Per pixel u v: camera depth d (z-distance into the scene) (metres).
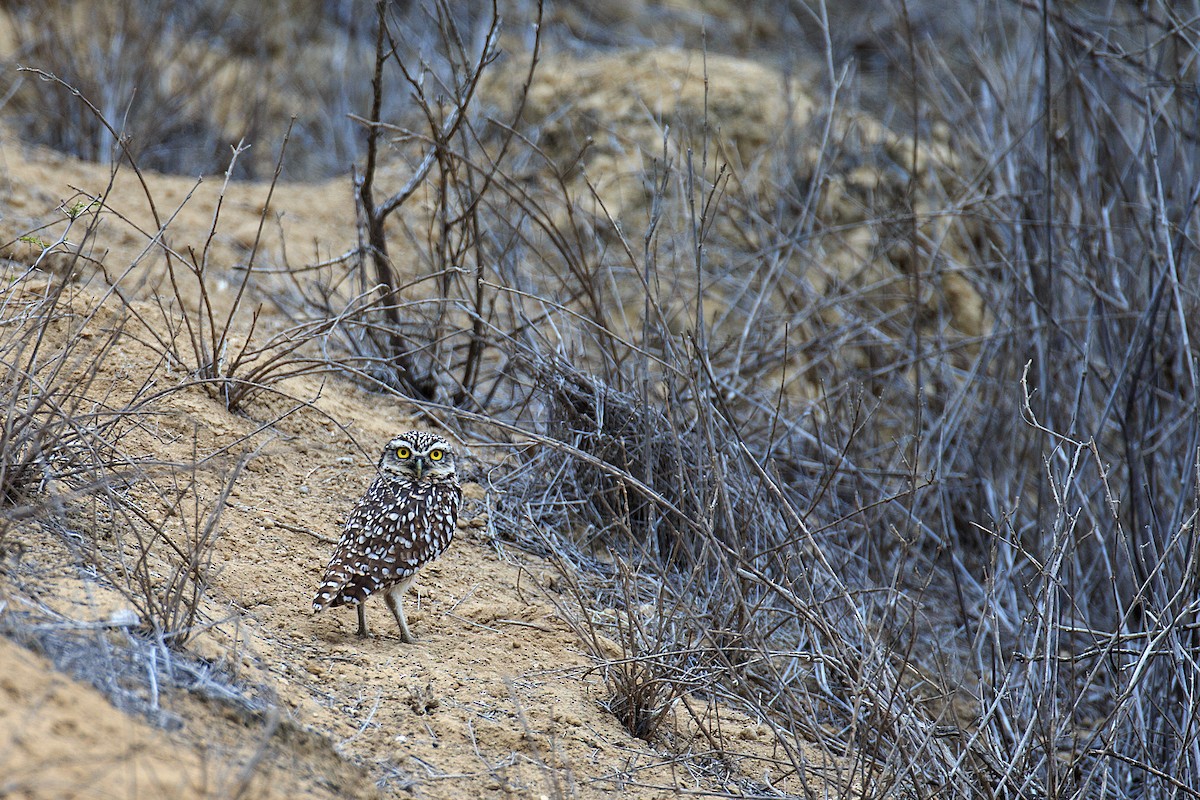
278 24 25.03
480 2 24.97
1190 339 12.36
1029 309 13.75
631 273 14.62
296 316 12.84
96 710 5.61
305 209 16.02
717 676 8.12
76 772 5.00
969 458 13.45
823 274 15.27
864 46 25.81
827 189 15.60
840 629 9.91
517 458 11.44
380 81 11.25
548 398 11.38
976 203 14.62
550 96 17.58
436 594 9.14
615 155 16.55
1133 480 11.04
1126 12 18.00
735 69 17.84
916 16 25.56
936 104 16.27
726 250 15.28
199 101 20.59
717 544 8.14
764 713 7.88
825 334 13.75
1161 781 8.71
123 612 6.66
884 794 7.28
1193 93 13.69
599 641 8.89
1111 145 14.84
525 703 7.78
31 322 8.88
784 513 9.38
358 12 26.53
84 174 15.27
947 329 15.64
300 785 5.95
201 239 14.20
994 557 8.73
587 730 7.70
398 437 8.44
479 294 11.57
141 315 10.84
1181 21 13.62
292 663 7.42
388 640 8.23
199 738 5.90
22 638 5.96
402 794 6.48
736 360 12.55
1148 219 13.20
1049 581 8.13
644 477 10.78
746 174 15.98
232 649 7.07
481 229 14.12
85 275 11.73
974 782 8.38
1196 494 8.55
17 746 4.98
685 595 9.12
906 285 15.42
